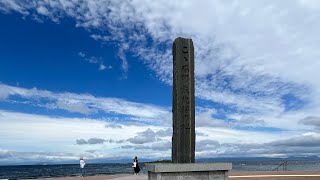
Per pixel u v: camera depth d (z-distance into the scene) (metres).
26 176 85.38
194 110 11.96
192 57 12.16
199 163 11.11
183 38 12.15
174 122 11.96
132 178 23.45
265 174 27.81
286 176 25.47
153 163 11.38
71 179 26.94
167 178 10.82
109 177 28.41
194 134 11.87
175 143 11.79
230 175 26.72
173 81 12.24
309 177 24.59
